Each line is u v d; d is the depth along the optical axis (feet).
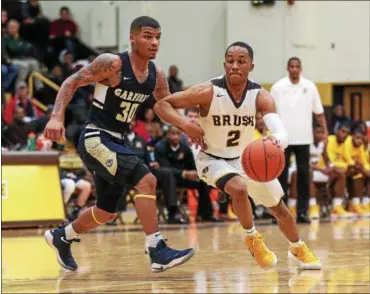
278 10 87.56
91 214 28.48
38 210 55.57
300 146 57.77
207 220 62.13
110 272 27.63
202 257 32.60
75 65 84.94
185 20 93.09
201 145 26.71
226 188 26.30
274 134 25.75
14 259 33.30
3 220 54.13
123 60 26.35
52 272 28.07
